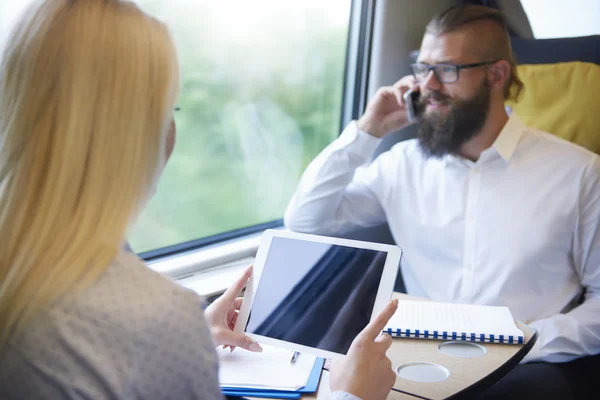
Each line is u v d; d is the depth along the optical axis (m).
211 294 1.54
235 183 1.87
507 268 1.69
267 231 1.13
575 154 1.69
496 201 1.73
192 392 0.63
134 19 0.65
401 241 1.93
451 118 1.71
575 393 1.38
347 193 2.00
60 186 0.61
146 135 0.66
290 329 1.03
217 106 1.75
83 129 0.62
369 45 2.12
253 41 1.79
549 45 1.99
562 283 1.69
